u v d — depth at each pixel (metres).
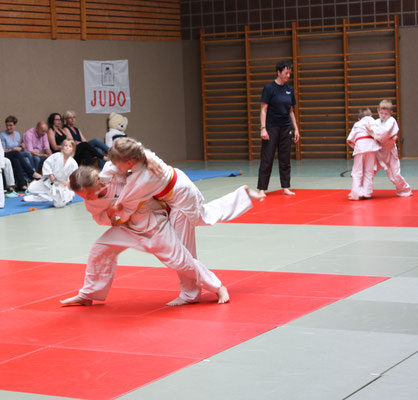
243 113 16.03
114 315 4.13
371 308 4.07
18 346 3.61
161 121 15.74
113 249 4.25
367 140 8.62
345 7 14.81
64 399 2.88
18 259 5.98
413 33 14.44
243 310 4.11
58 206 9.34
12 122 11.59
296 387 2.90
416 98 14.61
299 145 15.48
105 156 12.75
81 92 13.79
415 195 9.01
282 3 15.28
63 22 13.38
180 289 4.61
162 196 4.08
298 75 15.36
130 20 14.81
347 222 7.22
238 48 15.82
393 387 2.86
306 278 4.89
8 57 12.41
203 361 3.25
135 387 2.96
